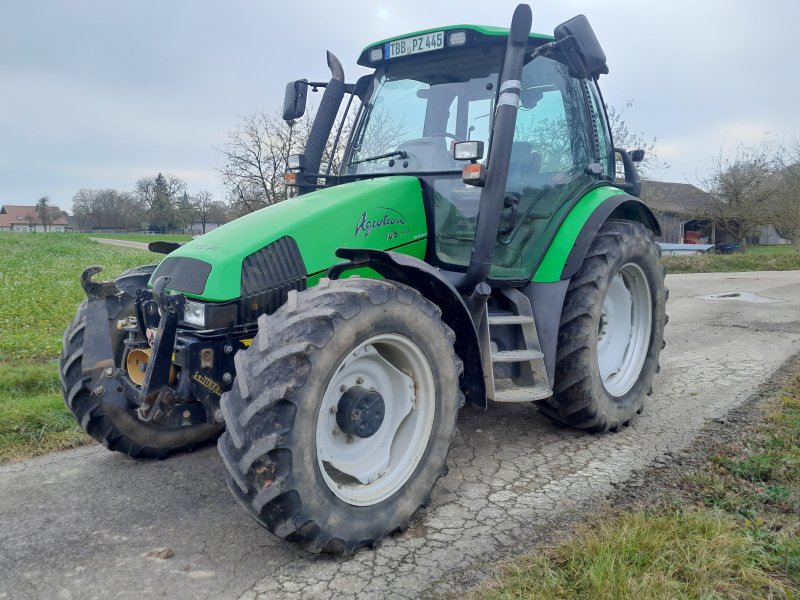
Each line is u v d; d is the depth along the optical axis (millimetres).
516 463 3797
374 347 2973
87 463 3881
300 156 4262
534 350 3793
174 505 3307
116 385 3314
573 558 2574
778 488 3180
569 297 4012
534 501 3275
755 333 7562
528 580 2453
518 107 3801
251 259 3137
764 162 32812
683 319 8797
